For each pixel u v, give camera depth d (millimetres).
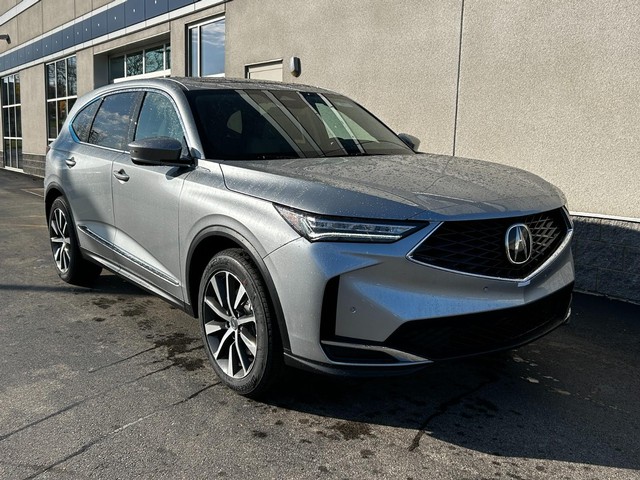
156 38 12414
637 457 2764
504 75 6078
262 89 4328
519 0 5875
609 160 5336
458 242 2760
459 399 3326
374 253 2680
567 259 3324
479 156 6406
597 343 4238
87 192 4762
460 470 2625
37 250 7113
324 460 2684
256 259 2971
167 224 3709
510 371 3727
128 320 4559
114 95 4902
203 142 3637
